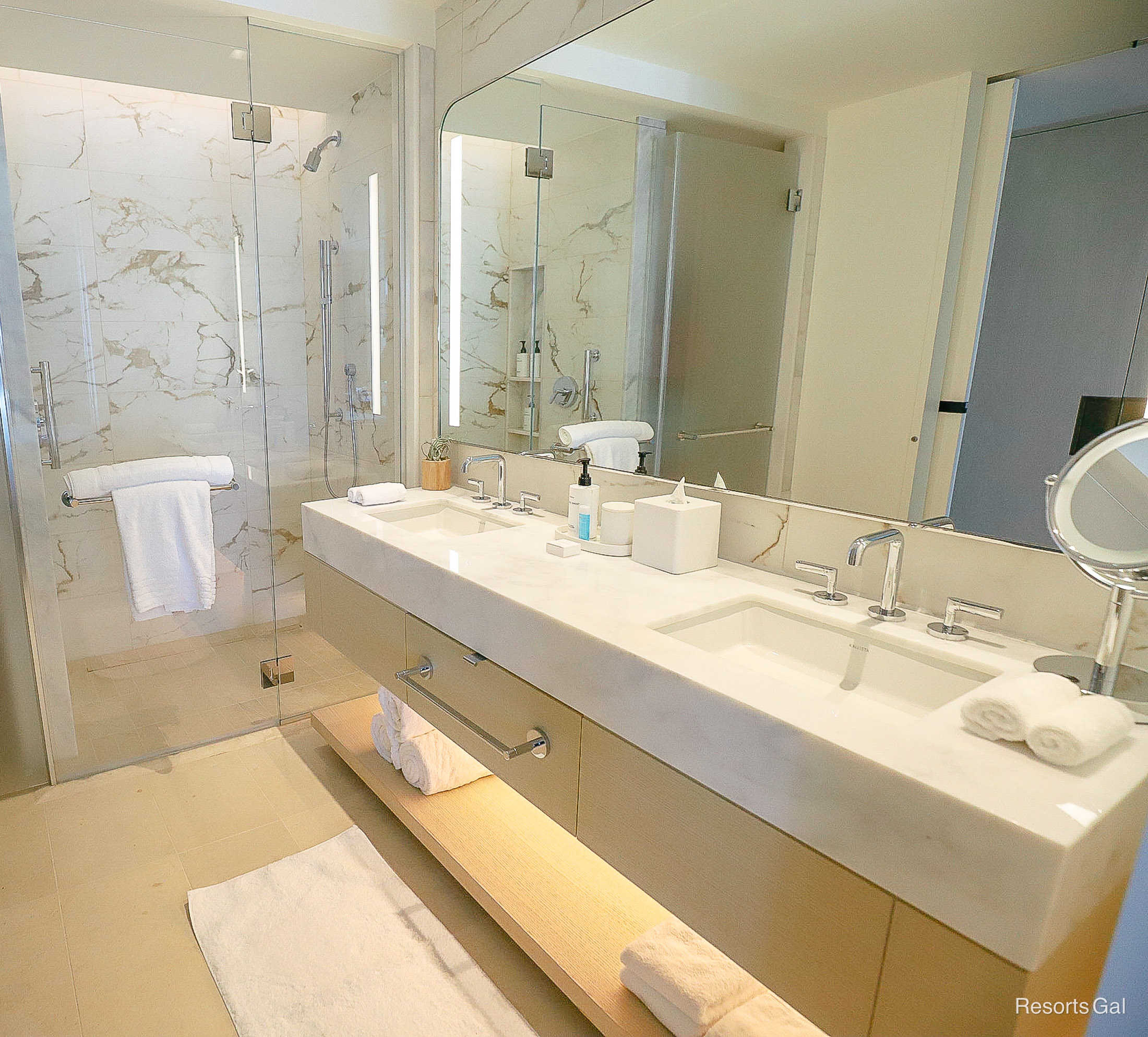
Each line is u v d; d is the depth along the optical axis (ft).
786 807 3.21
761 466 5.46
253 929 5.80
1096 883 2.69
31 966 5.43
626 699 3.92
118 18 6.92
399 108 8.66
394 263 9.06
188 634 8.25
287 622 8.97
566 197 6.86
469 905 6.16
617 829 4.14
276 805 7.41
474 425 8.74
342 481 9.21
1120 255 3.58
